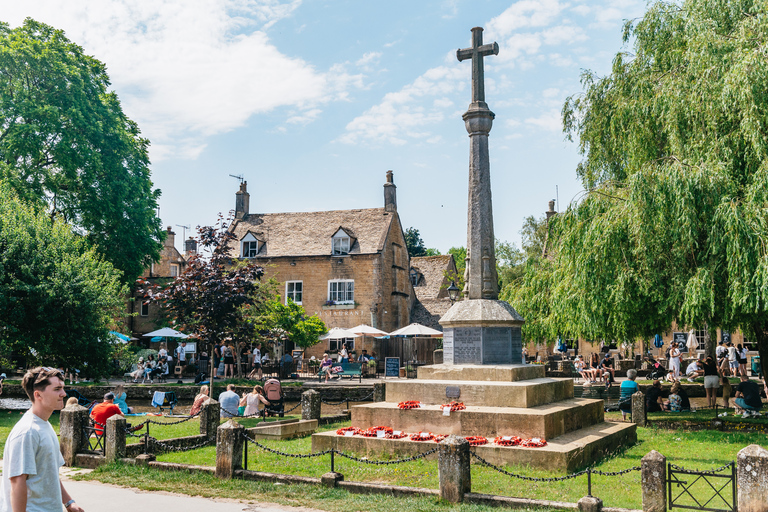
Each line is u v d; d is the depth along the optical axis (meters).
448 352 13.23
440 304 46.34
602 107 18.45
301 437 14.77
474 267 13.48
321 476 9.18
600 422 13.75
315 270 41.88
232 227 45.56
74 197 33.25
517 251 54.06
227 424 9.95
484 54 13.88
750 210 12.81
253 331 21.77
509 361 13.09
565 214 16.03
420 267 52.06
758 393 16.58
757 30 14.36
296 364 34.59
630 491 8.88
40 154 31.06
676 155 14.56
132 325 42.56
